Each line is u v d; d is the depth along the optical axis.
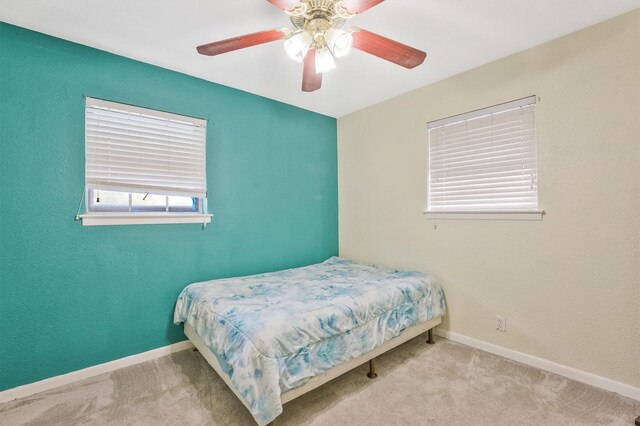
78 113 2.05
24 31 1.88
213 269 2.68
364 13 1.75
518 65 2.21
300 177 3.35
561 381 1.96
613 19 1.83
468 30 1.94
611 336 1.85
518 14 1.79
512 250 2.26
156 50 2.15
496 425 1.57
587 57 1.92
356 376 2.04
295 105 3.29
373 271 2.85
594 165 1.90
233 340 1.60
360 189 3.45
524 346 2.20
